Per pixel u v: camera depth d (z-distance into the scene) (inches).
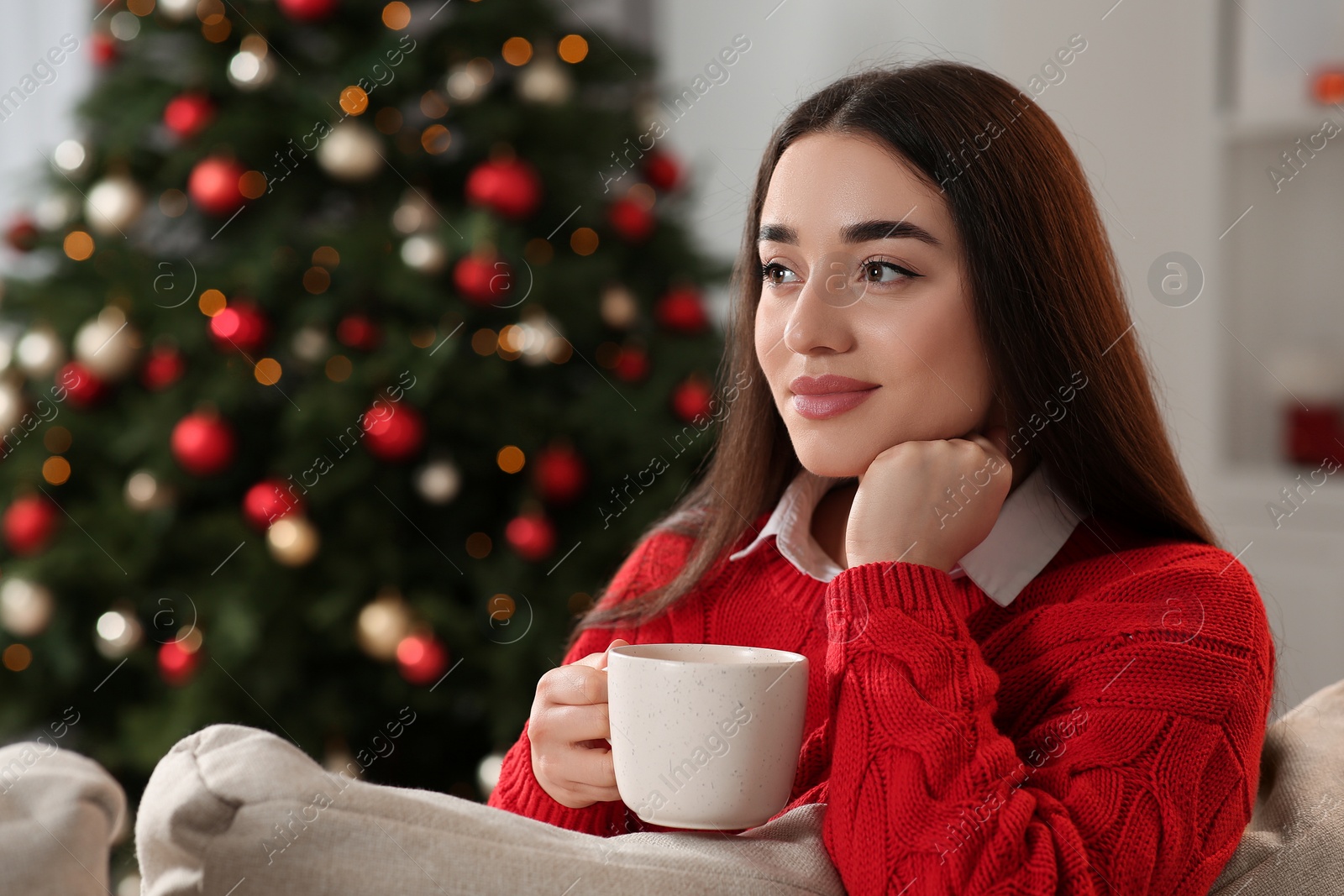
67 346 79.8
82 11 116.2
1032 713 29.9
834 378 31.5
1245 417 114.8
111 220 79.9
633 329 90.8
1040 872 24.5
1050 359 32.1
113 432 79.9
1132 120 111.5
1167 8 109.3
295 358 78.5
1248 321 113.9
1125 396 33.4
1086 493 33.6
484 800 78.9
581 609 81.9
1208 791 27.5
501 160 80.9
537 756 30.0
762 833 27.0
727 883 23.5
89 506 80.7
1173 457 34.7
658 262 93.0
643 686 24.9
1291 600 105.0
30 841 23.6
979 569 32.5
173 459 77.6
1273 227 112.4
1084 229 33.5
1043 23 114.3
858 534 30.0
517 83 85.6
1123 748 27.3
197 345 77.6
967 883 24.4
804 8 133.1
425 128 85.0
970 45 121.1
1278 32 107.3
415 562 82.2
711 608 37.7
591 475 86.2
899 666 27.6
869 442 31.6
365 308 81.7
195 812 21.5
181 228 85.0
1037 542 33.2
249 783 21.9
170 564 80.7
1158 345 111.1
